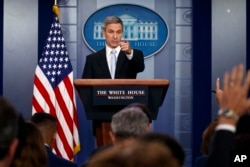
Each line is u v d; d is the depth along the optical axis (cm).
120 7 1347
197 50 1334
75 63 1340
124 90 756
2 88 1326
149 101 764
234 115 365
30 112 1324
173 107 1341
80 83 757
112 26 1102
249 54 1338
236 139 495
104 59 1107
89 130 1313
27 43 1333
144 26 1346
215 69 1334
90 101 766
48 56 1274
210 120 1331
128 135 566
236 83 362
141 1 1348
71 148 1234
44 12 1337
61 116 1245
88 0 1347
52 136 796
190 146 1337
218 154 373
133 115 573
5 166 340
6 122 333
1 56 1330
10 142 337
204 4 1340
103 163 270
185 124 1339
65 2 1345
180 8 1347
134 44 1343
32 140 509
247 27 1339
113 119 576
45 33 1335
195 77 1333
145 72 1345
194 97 1333
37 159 506
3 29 1331
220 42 1338
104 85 757
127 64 1088
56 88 1257
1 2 1333
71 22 1344
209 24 1338
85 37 1341
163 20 1345
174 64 1342
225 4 1339
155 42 1344
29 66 1330
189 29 1348
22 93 1327
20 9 1334
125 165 268
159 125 1342
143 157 269
